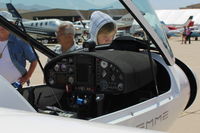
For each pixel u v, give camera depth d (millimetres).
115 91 2666
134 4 2656
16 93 1701
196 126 5324
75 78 2844
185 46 29344
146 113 2570
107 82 2691
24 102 1719
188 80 3564
